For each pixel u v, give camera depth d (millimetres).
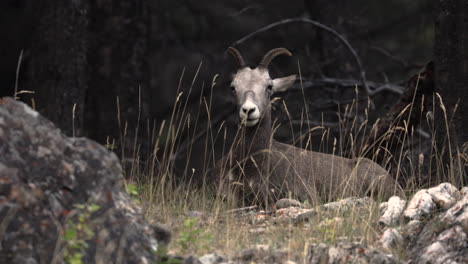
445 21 16750
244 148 15539
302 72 29219
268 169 15094
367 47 30719
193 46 37656
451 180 14555
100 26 25453
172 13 37500
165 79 37188
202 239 10805
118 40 25391
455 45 16578
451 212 10359
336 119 27656
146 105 25781
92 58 25297
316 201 13477
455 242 9680
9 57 33438
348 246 9734
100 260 8070
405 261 10023
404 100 18750
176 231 11531
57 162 8727
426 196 12016
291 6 35719
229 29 36969
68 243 8047
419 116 18922
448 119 16625
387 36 41156
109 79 25156
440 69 16859
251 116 14867
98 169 9023
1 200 8078
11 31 33719
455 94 16500
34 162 8586
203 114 28766
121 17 25516
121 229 8672
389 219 11883
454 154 16328
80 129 20047
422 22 39250
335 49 29781
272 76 30406
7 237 7922
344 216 12594
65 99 19641
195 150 29812
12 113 8922
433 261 9508
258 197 15547
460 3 16531
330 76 29719
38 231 8133
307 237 10992
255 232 11938
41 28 19797
